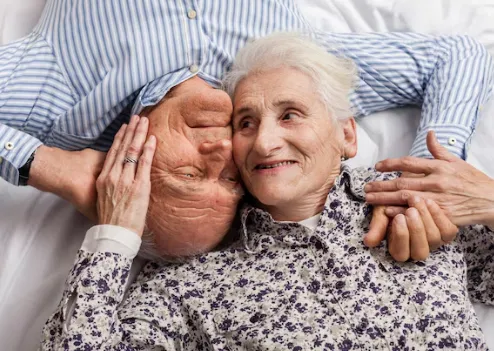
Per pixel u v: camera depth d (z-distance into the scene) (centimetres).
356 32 216
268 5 186
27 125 179
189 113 163
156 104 170
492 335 177
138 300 165
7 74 175
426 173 169
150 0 174
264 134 158
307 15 230
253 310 159
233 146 164
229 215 167
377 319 155
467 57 203
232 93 169
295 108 161
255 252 167
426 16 229
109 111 176
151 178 163
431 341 153
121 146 166
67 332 148
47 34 181
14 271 176
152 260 178
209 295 164
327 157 164
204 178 163
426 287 158
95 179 169
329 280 160
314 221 171
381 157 206
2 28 217
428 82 204
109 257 155
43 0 221
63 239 183
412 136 208
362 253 163
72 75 178
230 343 159
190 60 173
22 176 169
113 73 173
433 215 160
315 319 156
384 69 201
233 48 181
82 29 177
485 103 211
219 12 178
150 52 172
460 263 168
